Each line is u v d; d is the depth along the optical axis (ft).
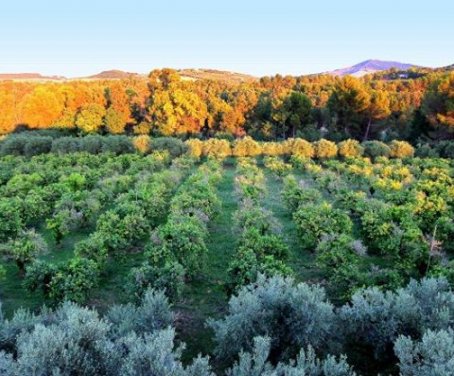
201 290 51.26
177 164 131.03
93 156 137.90
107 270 56.95
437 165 122.42
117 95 218.59
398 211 65.62
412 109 189.06
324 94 236.84
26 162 132.67
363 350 37.42
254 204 84.17
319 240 59.11
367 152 151.84
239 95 238.07
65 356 26.21
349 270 46.01
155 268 44.52
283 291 37.06
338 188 97.35
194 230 53.26
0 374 25.71
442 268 45.70
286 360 33.09
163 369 25.26
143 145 161.07
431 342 28.48
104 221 63.67
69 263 46.70
